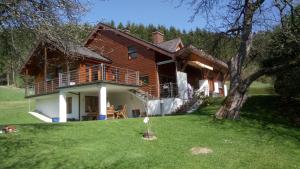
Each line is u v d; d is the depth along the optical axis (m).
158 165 9.90
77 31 11.02
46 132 14.13
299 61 16.20
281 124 15.91
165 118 17.42
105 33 31.89
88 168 9.78
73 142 12.51
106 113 24.47
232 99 16.92
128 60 30.27
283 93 19.89
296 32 16.64
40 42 11.67
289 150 11.70
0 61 12.26
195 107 25.02
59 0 10.32
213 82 37.19
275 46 18.34
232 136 13.52
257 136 13.59
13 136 13.17
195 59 28.36
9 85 66.56
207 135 13.64
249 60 20.16
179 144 12.22
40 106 31.88
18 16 9.77
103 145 12.06
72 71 26.91
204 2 17.44
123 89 27.53
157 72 28.27
